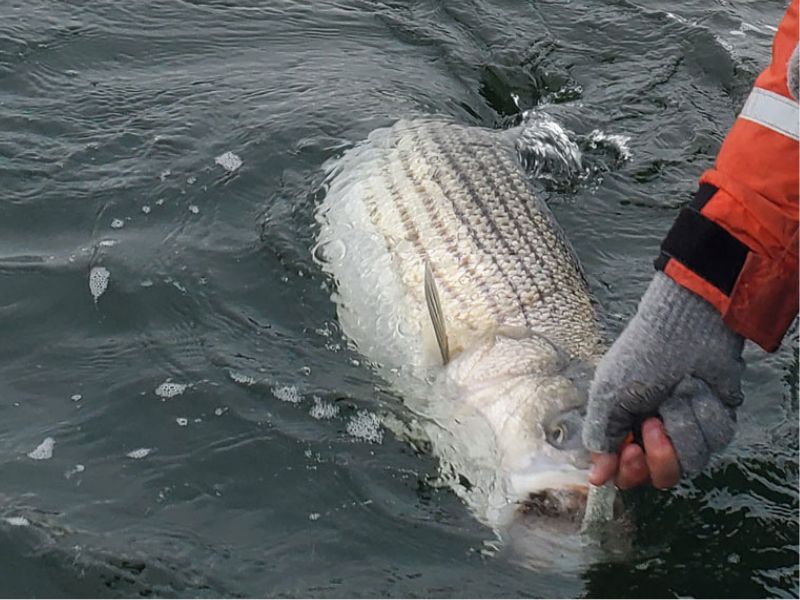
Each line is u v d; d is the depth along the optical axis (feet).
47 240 7.85
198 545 6.53
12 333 7.34
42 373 7.18
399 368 7.21
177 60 9.86
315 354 7.32
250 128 8.62
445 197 7.63
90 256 7.73
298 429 6.97
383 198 7.75
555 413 6.72
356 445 6.92
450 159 7.87
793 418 7.02
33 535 6.52
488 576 6.46
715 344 5.90
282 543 6.55
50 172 8.24
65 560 6.45
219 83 9.41
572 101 9.66
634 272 7.84
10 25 9.96
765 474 6.78
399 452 6.90
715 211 5.81
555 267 7.40
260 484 6.76
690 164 8.71
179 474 6.78
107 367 7.21
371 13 11.02
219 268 7.71
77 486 6.72
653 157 8.77
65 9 10.39
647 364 5.93
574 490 6.53
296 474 6.81
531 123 8.95
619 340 6.03
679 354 5.91
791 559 6.49
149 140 8.50
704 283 5.85
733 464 6.81
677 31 10.74
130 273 7.63
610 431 6.08
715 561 6.48
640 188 8.45
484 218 7.54
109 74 9.50
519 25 10.84
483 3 11.18
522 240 7.46
